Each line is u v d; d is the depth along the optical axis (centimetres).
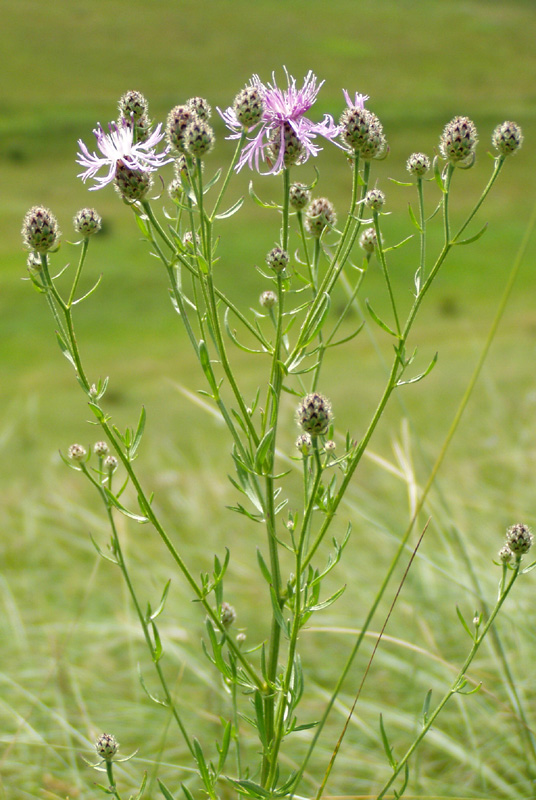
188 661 342
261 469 190
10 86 6731
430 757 298
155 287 3862
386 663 336
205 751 299
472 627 356
